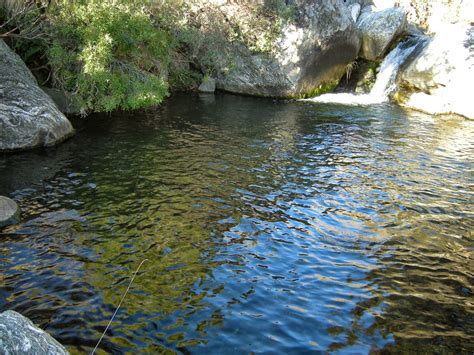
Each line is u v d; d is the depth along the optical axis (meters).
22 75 12.95
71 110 15.38
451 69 19.17
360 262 7.65
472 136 15.72
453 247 8.32
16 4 14.33
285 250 7.89
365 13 25.25
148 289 6.60
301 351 5.53
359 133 15.46
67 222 8.45
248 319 6.06
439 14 28.38
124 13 14.86
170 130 14.65
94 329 5.73
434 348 5.71
